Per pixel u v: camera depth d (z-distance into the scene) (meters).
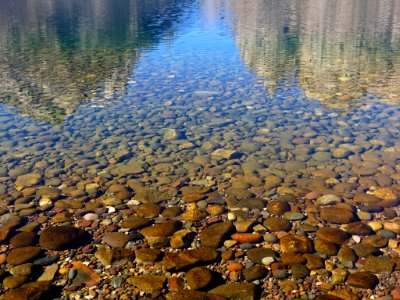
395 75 19.39
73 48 28.53
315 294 5.87
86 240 7.26
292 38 31.45
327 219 7.77
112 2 66.94
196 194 8.89
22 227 7.73
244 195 8.85
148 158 10.98
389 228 7.47
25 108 15.30
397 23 38.72
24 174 10.10
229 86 18.02
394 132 12.36
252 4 62.34
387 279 6.14
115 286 6.09
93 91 17.52
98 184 9.52
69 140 12.31
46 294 5.91
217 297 5.73
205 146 11.71
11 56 25.56
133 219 7.85
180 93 17.08
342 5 58.22
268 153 11.16
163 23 42.09
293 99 15.95
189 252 6.65
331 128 12.86
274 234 7.32
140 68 21.92
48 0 69.75
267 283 6.11
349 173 9.84
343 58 23.88
